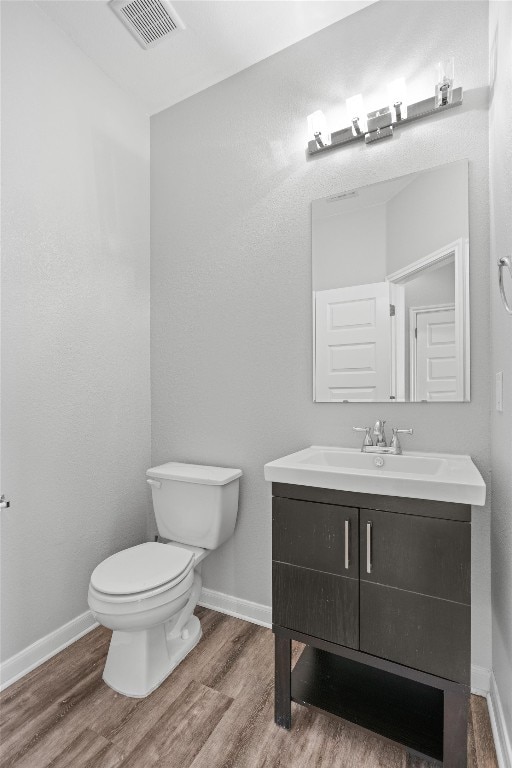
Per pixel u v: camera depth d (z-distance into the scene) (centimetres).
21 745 120
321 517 123
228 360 196
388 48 160
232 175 196
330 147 171
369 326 162
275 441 183
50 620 165
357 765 114
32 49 161
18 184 155
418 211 153
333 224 170
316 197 175
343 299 168
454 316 147
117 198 203
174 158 215
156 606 136
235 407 194
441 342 149
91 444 186
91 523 185
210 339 201
